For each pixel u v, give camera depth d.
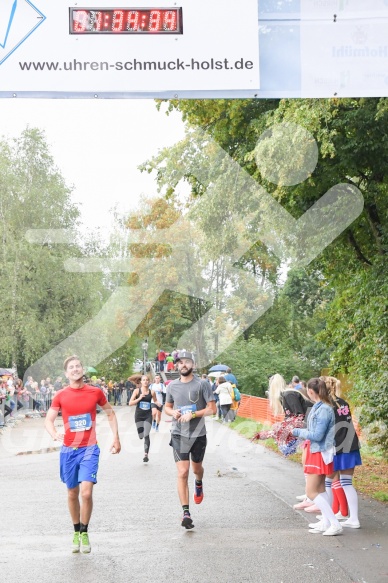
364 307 14.77
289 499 10.37
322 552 7.27
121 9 6.98
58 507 9.75
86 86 6.96
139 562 6.97
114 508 9.68
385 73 7.32
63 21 6.94
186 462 8.58
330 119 11.30
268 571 6.60
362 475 11.98
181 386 8.64
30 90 6.93
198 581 6.33
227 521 8.85
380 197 13.78
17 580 6.43
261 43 7.23
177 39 7.03
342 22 7.30
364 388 13.06
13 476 12.62
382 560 6.92
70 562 7.02
